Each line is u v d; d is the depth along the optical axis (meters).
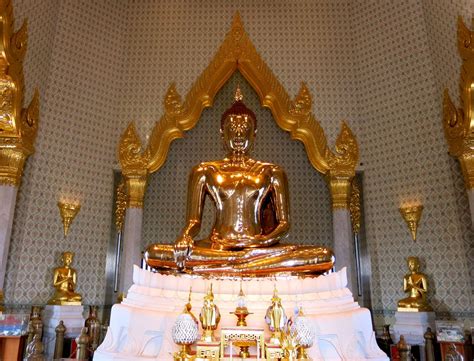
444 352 4.64
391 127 6.40
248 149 4.63
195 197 4.39
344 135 6.60
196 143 7.02
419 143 6.08
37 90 5.84
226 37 6.99
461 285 5.43
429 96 6.07
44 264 5.68
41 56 5.95
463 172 5.36
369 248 6.30
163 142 6.57
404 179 6.15
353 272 6.08
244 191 4.29
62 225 5.95
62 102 6.22
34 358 3.19
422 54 6.24
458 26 5.31
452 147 5.52
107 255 6.30
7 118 5.14
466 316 5.30
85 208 6.20
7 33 4.76
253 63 6.88
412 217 5.93
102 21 6.89
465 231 5.54
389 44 6.63
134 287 2.87
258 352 2.41
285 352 2.32
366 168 6.54
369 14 6.95
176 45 7.09
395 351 4.57
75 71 6.44
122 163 6.45
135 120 6.74
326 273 3.50
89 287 6.03
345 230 6.20
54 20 6.26
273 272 3.41
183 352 2.33
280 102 6.73
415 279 5.46
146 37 7.14
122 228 6.43
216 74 6.80
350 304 2.85
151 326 2.70
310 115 6.67
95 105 6.58
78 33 6.56
